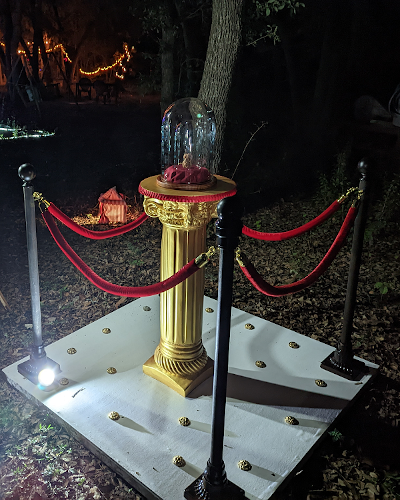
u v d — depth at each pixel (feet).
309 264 21.26
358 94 43.91
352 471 10.80
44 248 22.56
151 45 76.64
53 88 74.90
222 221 7.77
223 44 22.70
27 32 77.82
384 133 38.24
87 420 11.34
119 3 75.41
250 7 27.12
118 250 22.53
